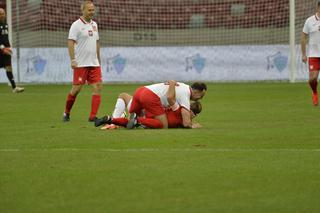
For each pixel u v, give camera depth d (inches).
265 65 3447.3
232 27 3784.5
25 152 1307.8
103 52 3526.1
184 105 1617.9
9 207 895.1
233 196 940.0
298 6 3508.9
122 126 1647.4
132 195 949.8
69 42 1883.6
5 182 1039.0
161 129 1616.6
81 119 1925.4
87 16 1895.9
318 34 2251.5
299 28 3526.1
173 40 3826.3
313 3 3491.6
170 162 1181.1
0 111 2181.3
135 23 3826.3
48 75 3558.1
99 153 1280.8
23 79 3575.3
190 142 1402.6
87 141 1438.2
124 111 1708.9
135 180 1041.5
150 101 1608.0
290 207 880.9
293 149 1311.5
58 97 2748.5
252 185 1003.3
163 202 909.8
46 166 1159.0
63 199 933.2
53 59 3553.2
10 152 1310.3
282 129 1617.9
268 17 3745.1
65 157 1243.8
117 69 3528.5
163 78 3508.9
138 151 1298.0
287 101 2447.1
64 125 1763.0
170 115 1636.3
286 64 3432.6
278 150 1299.2
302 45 2274.9
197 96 1647.4
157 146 1355.8
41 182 1035.9
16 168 1145.4
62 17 3806.6
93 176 1072.8
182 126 1643.7
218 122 1793.8
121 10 3823.8
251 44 3681.1
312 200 915.4
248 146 1352.1
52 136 1530.5
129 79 3523.6
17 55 3548.2
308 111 2074.3
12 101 2571.4
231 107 2250.2
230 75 3472.0
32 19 3777.1
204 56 3486.7
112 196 945.5
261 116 1946.4
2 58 2994.6
